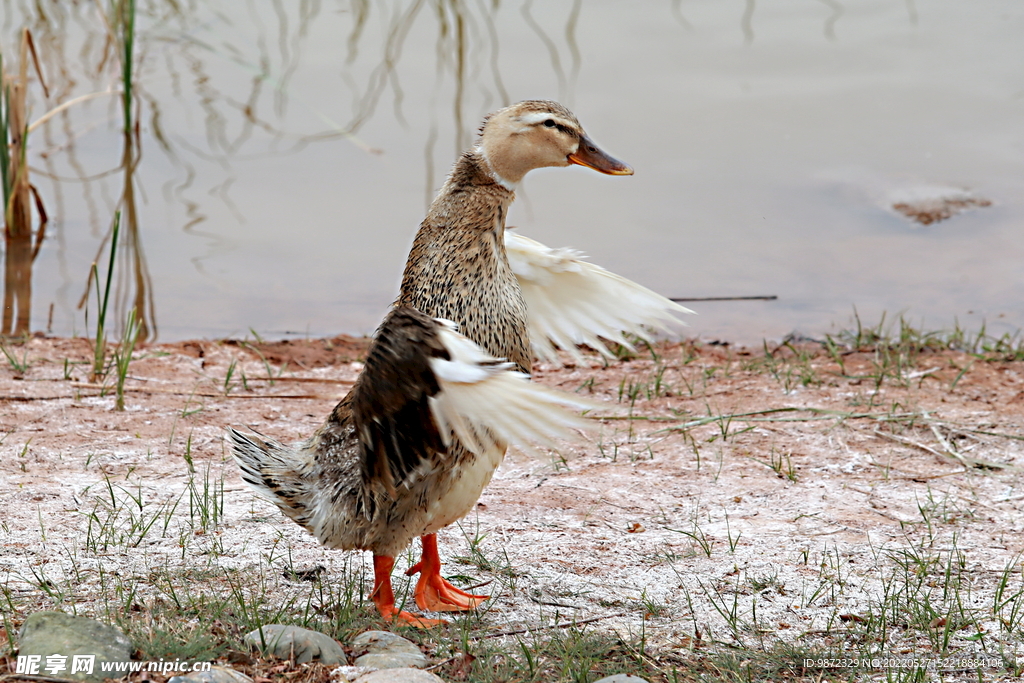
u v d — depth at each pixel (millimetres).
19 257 15656
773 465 9805
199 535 8148
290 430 10531
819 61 22266
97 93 18844
